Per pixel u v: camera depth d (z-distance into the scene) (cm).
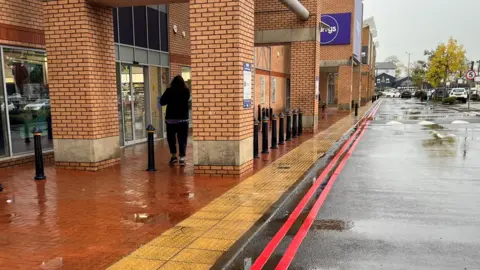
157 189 703
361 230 520
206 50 783
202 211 577
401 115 2612
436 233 509
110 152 912
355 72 3750
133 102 1282
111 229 504
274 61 2747
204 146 806
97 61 870
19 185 734
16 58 927
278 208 593
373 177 826
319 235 502
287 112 1375
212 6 770
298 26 1538
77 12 834
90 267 395
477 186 744
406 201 651
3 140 902
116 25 1170
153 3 878
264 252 446
